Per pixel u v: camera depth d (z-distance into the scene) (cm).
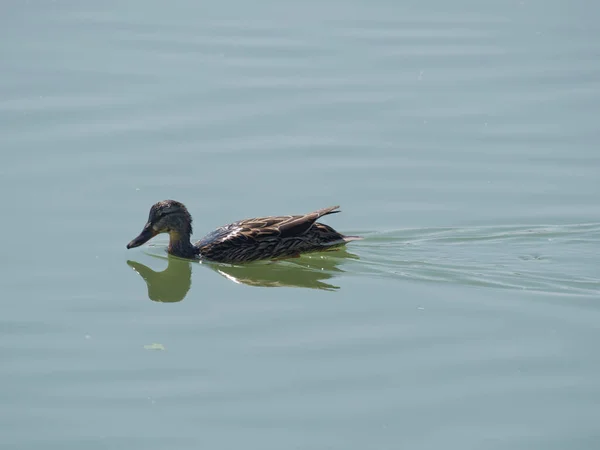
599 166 1922
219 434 1152
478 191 1852
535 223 1747
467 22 2605
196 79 2261
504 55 2395
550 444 1127
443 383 1250
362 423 1171
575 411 1187
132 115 2108
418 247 1695
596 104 2153
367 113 2123
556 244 1681
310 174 1912
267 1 2745
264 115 2109
